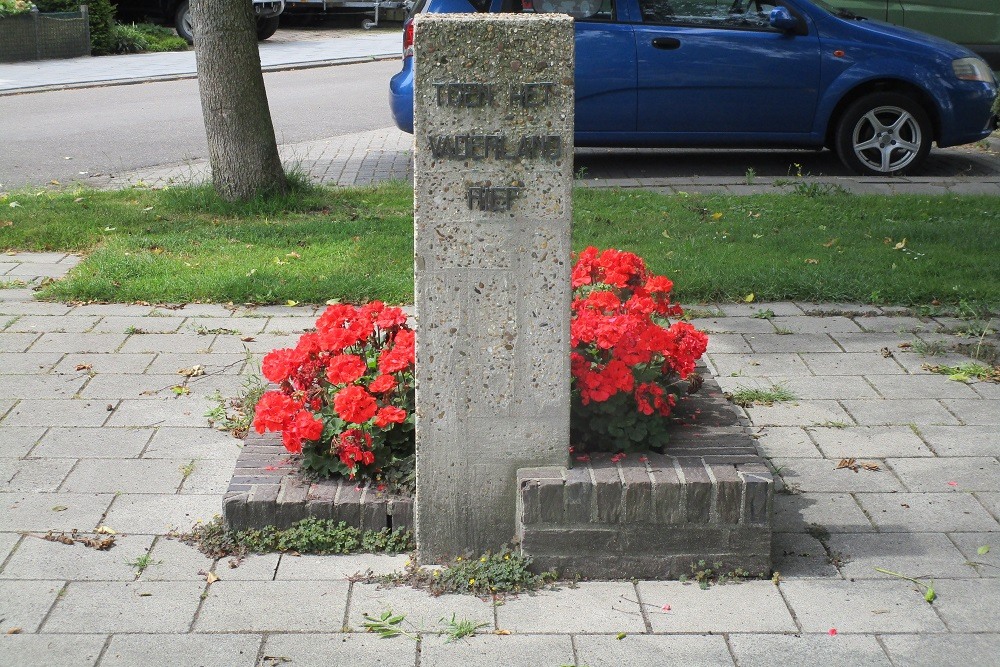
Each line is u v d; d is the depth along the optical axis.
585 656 3.35
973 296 6.68
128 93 16.61
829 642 3.41
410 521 3.95
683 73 10.09
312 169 10.84
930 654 3.35
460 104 3.42
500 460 3.72
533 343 3.62
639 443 3.92
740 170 10.80
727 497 3.67
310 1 26.06
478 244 3.53
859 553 3.92
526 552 3.73
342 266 7.20
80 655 3.33
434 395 3.66
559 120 3.44
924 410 5.14
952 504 4.27
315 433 3.94
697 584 3.73
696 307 6.68
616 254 4.63
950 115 10.22
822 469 4.57
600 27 10.07
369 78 18.81
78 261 7.60
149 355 5.80
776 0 10.16
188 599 3.63
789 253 7.54
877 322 6.38
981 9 13.36
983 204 8.91
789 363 5.75
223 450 4.71
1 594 3.64
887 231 8.03
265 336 6.11
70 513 4.17
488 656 3.35
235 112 8.71
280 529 3.96
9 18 19.86
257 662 3.31
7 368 5.59
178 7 23.16
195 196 8.93
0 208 8.80
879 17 13.41
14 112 14.69
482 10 10.27
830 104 10.17
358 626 3.50
